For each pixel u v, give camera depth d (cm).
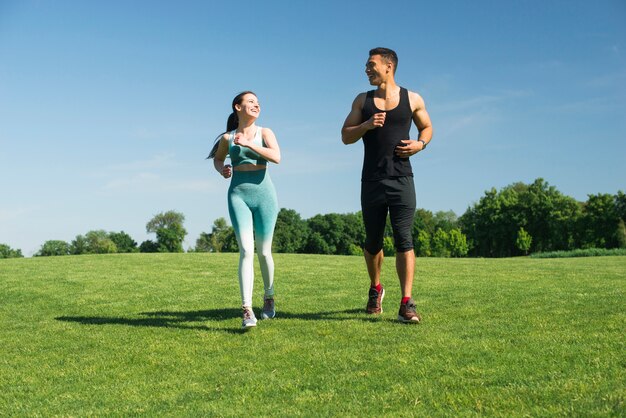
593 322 446
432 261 1336
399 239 506
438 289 719
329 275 945
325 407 282
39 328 540
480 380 308
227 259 1349
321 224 8106
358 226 8200
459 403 275
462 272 978
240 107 521
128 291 799
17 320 600
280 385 323
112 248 8250
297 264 1191
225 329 489
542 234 7038
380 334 439
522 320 473
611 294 618
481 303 586
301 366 360
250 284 485
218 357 392
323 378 331
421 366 342
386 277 905
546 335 407
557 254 2855
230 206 517
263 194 521
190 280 918
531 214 7031
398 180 513
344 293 726
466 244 7019
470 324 464
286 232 7881
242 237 502
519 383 299
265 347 414
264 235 527
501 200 7300
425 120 534
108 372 371
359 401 288
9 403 318
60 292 803
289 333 458
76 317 596
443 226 8600
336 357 373
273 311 545
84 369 380
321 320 512
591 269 1056
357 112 530
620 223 6175
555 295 624
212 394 315
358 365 354
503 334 418
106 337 477
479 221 7356
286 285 819
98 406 307
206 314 584
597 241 6309
